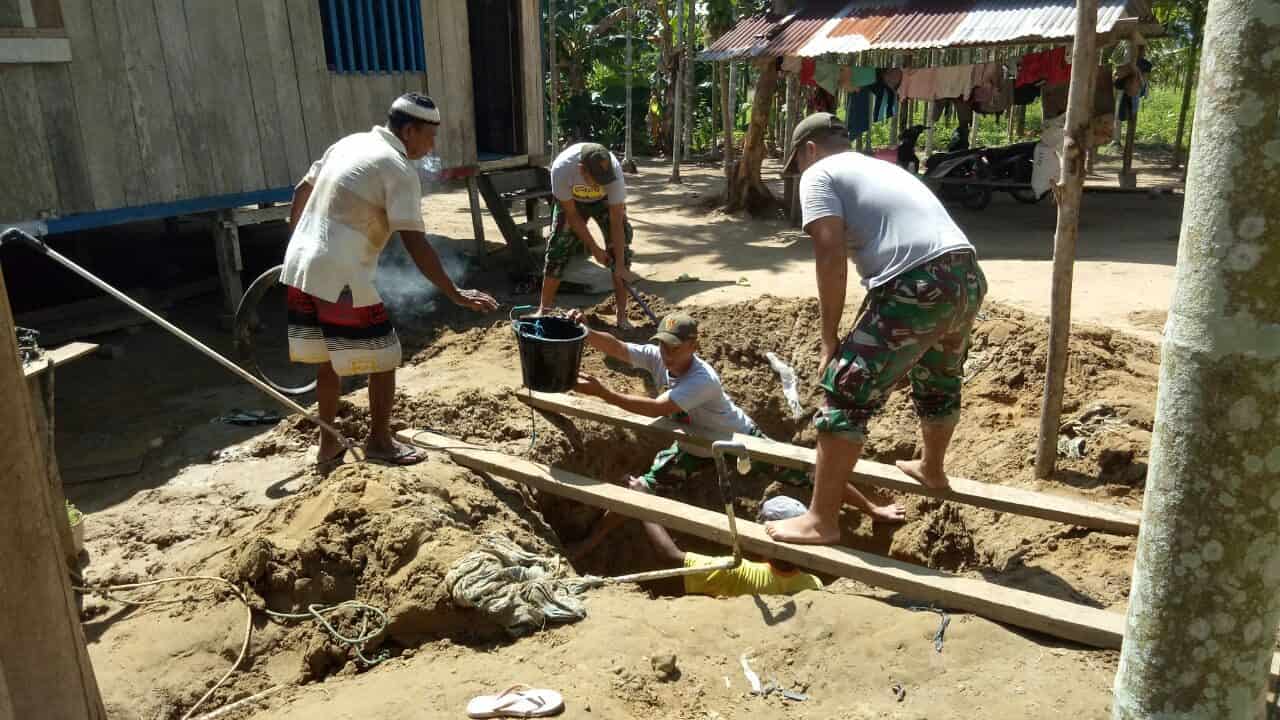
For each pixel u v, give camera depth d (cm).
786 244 1198
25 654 191
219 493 509
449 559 380
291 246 473
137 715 343
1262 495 157
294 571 397
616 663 335
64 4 679
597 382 561
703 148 2491
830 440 386
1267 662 169
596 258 745
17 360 187
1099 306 833
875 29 1225
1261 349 150
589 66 2366
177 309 878
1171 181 1789
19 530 188
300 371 728
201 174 779
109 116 715
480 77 1134
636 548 596
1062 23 1099
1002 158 1477
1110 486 493
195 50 764
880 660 336
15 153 664
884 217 369
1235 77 146
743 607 371
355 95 892
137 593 411
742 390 709
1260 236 147
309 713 321
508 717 304
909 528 557
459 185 1034
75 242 1034
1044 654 336
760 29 1384
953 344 402
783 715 313
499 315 844
